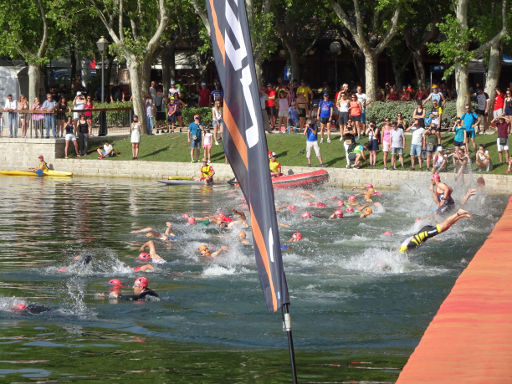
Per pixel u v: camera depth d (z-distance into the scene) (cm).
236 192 3219
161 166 3925
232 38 521
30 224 2200
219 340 1061
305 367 927
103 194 3092
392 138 3484
